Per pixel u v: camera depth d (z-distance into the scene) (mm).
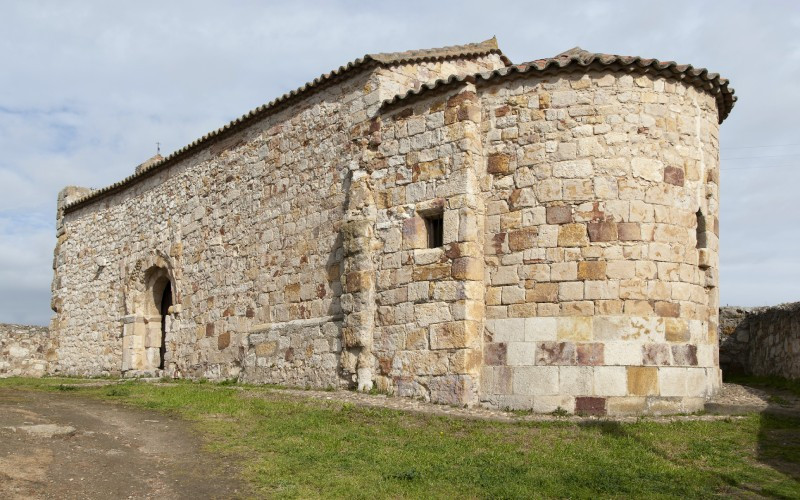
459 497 8266
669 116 13312
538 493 8352
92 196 26156
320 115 16766
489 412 12453
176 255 21406
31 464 8805
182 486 8516
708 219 13570
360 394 14102
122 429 11305
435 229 14227
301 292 16609
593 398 12250
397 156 14750
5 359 27219
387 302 14422
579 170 12906
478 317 13234
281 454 9953
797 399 13352
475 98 13844
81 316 26391
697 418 11922
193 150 21078
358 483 8688
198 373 19734
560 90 13234
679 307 12828
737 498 8203
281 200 17594
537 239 12961
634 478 8828
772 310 16516
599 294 12516
